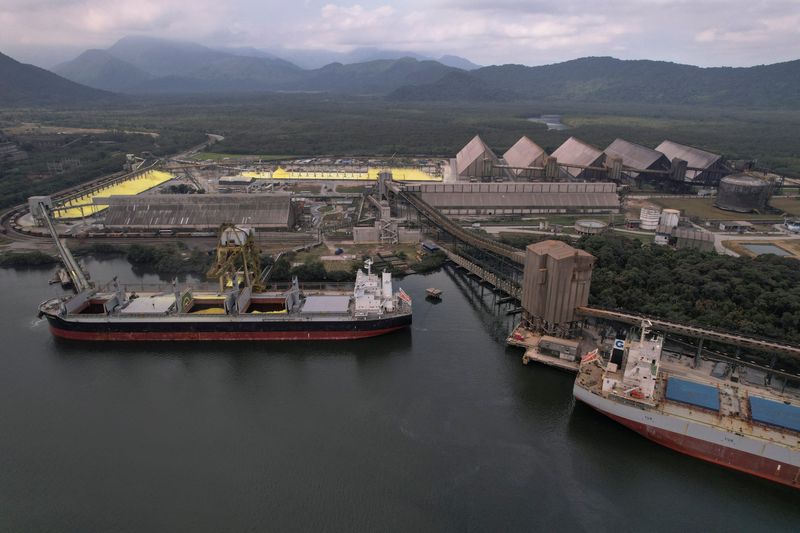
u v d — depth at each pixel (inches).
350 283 7765.8
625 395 4478.3
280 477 4050.2
